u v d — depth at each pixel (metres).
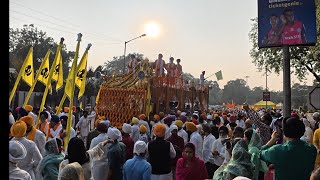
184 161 5.98
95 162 7.39
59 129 9.27
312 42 7.68
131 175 6.23
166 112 21.12
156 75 20.97
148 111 19.17
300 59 28.75
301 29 7.73
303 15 7.73
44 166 4.95
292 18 7.79
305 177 4.28
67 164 4.28
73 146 4.56
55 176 4.88
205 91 28.98
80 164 4.56
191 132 10.78
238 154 4.48
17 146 4.24
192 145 5.95
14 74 19.88
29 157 6.05
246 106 9.01
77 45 9.25
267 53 32.41
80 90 11.48
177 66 23.77
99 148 7.28
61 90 26.45
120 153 7.24
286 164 4.33
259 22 8.02
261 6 8.01
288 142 4.43
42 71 12.05
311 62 28.80
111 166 7.15
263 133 8.45
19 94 23.25
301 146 4.37
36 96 24.72
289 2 7.79
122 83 20.25
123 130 9.66
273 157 4.45
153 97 20.42
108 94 20.28
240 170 4.34
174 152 7.41
